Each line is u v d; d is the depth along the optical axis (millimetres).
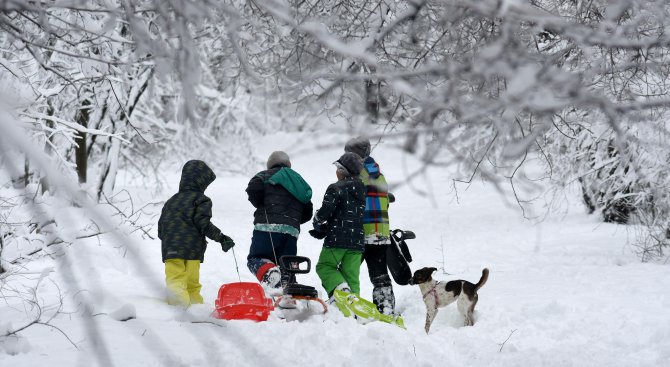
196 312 20000
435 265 36125
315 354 16875
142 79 46750
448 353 18609
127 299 20828
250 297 19734
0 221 20344
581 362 17531
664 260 36000
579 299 24797
